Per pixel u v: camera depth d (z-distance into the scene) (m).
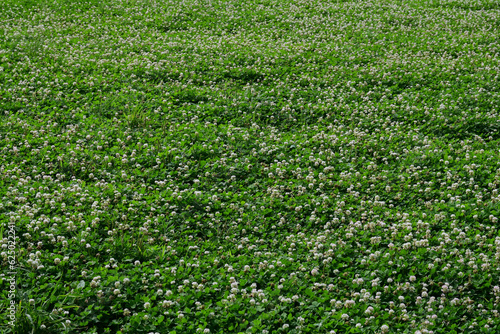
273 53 18.28
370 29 22.41
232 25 22.77
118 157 10.72
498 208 9.17
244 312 6.77
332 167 10.66
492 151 11.50
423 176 10.51
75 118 12.55
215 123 12.70
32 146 10.95
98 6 24.41
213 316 6.62
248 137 11.91
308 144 11.88
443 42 20.72
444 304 7.01
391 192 10.08
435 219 8.99
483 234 8.62
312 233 8.88
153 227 8.69
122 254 7.84
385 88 15.70
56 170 10.12
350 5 26.98
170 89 14.81
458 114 13.62
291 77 16.34
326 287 7.29
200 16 23.62
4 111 12.59
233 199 9.59
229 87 15.43
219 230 8.77
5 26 20.09
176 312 6.68
